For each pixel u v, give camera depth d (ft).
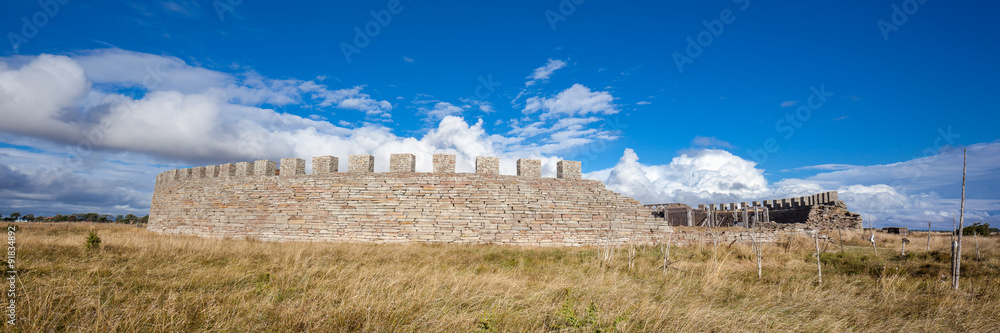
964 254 58.75
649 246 77.20
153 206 109.70
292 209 81.51
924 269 46.03
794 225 97.96
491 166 83.76
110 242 55.88
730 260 56.29
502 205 78.43
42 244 49.44
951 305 29.68
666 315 25.96
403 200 78.48
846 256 59.11
